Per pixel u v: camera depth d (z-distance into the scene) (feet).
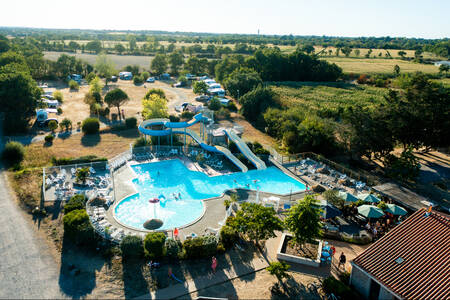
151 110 224.74
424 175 165.17
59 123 233.35
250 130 244.83
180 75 466.29
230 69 431.43
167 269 88.38
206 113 211.82
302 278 87.76
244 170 161.99
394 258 80.48
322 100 345.92
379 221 117.91
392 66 617.62
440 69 506.07
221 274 87.56
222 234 100.22
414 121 159.94
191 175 157.69
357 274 82.94
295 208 97.71
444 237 82.02
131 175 152.35
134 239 91.30
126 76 445.78
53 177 139.85
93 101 276.82
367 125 164.96
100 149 189.26
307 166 168.96
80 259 91.56
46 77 407.85
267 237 96.99
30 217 112.57
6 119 217.97
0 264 88.63
